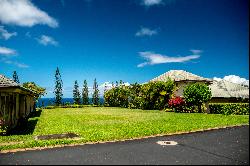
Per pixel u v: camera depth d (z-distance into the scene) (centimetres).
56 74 7881
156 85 3956
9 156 960
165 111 3581
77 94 8900
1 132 1462
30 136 1413
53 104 7119
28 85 5209
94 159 920
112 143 1180
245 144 1177
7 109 1711
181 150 1059
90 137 1342
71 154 986
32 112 3600
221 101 3516
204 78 4028
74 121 2267
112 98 5628
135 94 4606
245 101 3466
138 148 1087
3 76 2080
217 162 898
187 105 3328
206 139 1287
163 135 1389
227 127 1712
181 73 4219
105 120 2320
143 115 2848
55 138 1343
